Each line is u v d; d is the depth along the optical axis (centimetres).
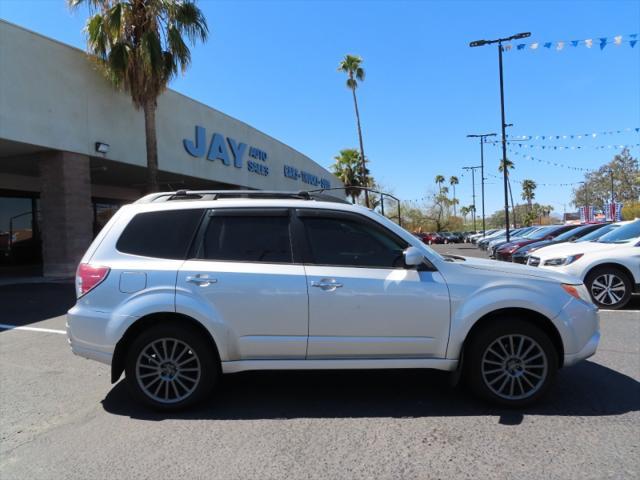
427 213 8494
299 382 498
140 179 2062
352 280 413
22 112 1241
